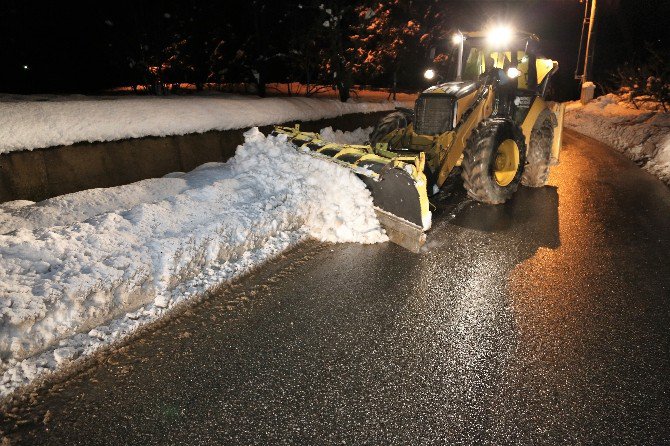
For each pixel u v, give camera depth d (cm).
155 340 318
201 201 469
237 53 1059
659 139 1014
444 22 1416
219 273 404
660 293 393
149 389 274
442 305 369
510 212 608
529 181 735
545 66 796
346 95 1157
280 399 266
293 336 324
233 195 494
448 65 750
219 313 352
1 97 611
